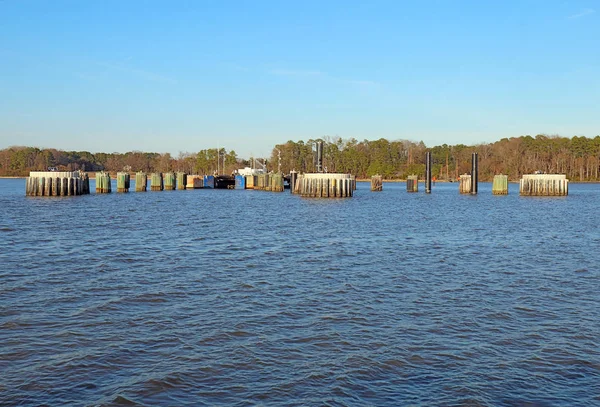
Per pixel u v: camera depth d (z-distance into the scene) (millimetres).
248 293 30891
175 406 17641
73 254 43188
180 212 87812
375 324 25391
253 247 47938
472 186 156125
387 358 21375
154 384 19000
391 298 29984
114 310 27266
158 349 22094
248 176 199875
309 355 21625
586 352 22125
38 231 58531
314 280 34375
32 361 20828
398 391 18750
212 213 86562
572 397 18469
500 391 18812
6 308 27328
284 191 180875
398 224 70250
